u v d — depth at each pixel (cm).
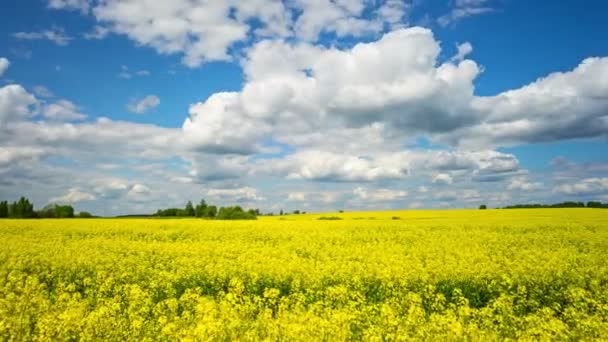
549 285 1247
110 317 834
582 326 808
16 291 1177
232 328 763
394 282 1234
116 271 1403
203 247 1927
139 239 2475
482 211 5572
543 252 1773
